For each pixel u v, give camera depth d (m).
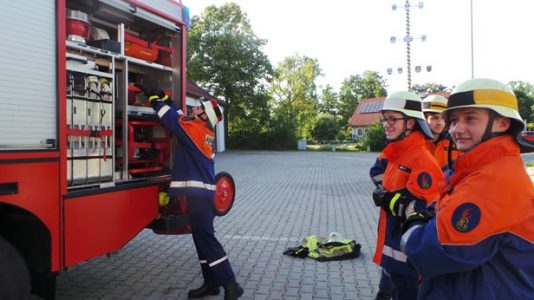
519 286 1.78
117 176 4.07
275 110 56.00
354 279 5.09
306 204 9.93
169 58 4.81
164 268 5.38
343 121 81.44
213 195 4.23
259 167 20.44
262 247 6.37
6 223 3.40
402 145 3.04
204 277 4.45
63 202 3.35
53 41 3.26
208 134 4.27
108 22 4.28
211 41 40.28
